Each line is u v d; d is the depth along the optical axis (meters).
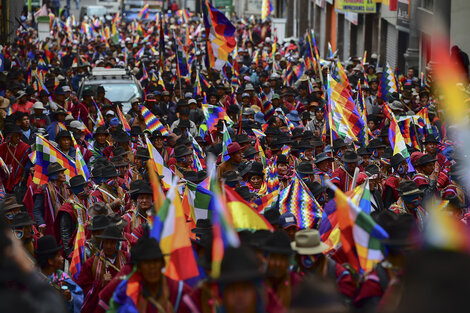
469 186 30.44
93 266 23.44
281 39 136.00
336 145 38.22
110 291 19.69
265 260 17.89
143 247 17.12
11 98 61.16
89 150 40.41
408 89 61.38
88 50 117.25
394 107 51.44
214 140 46.78
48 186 31.33
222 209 14.12
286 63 88.88
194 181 31.55
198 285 16.61
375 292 17.53
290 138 39.75
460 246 9.80
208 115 47.06
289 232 22.83
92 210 27.00
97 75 64.44
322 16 146.12
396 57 93.25
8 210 27.42
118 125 45.47
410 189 28.95
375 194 31.33
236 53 87.56
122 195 31.81
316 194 31.77
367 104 58.72
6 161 41.22
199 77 61.25
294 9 171.38
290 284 17.31
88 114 53.97
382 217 20.11
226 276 13.44
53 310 13.41
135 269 17.56
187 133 47.75
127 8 191.50
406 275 10.00
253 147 37.06
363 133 40.34
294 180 27.80
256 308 13.90
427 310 9.23
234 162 33.44
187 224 27.11
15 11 86.31
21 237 25.44
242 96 54.97
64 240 29.50
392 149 37.50
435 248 9.73
